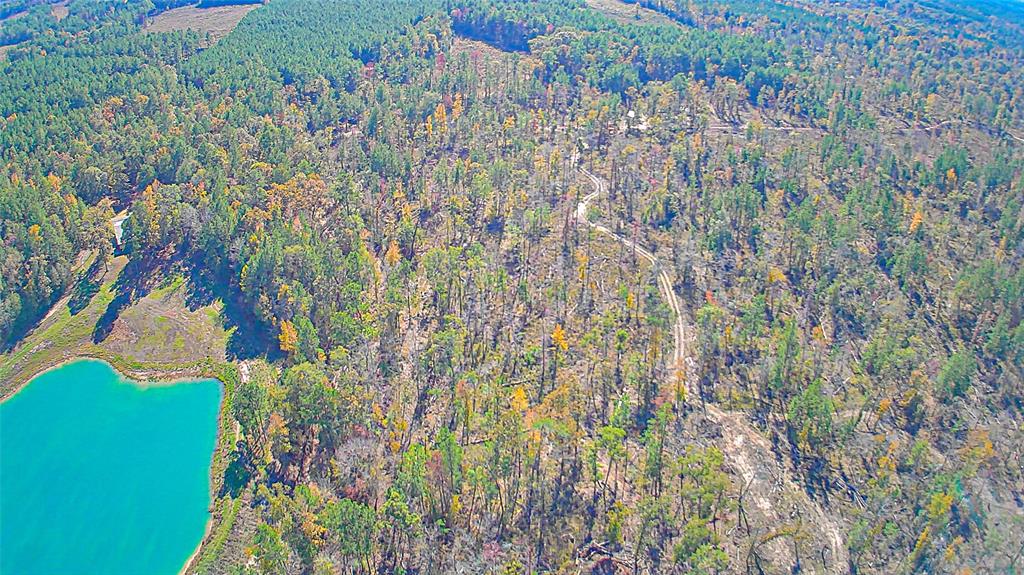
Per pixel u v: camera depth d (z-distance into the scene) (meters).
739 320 149.62
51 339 152.88
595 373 134.25
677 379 133.75
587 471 113.56
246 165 197.75
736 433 123.94
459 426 122.06
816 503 111.88
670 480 112.00
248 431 123.06
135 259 174.62
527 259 170.25
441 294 149.62
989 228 189.75
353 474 113.44
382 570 99.88
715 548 98.88
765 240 179.62
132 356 148.88
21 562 107.56
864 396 133.50
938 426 128.12
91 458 125.00
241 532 110.75
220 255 168.50
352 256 153.38
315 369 120.56
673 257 172.75
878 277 168.00
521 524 105.44
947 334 153.50
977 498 111.69
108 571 106.50
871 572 101.38
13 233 164.00
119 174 199.75
